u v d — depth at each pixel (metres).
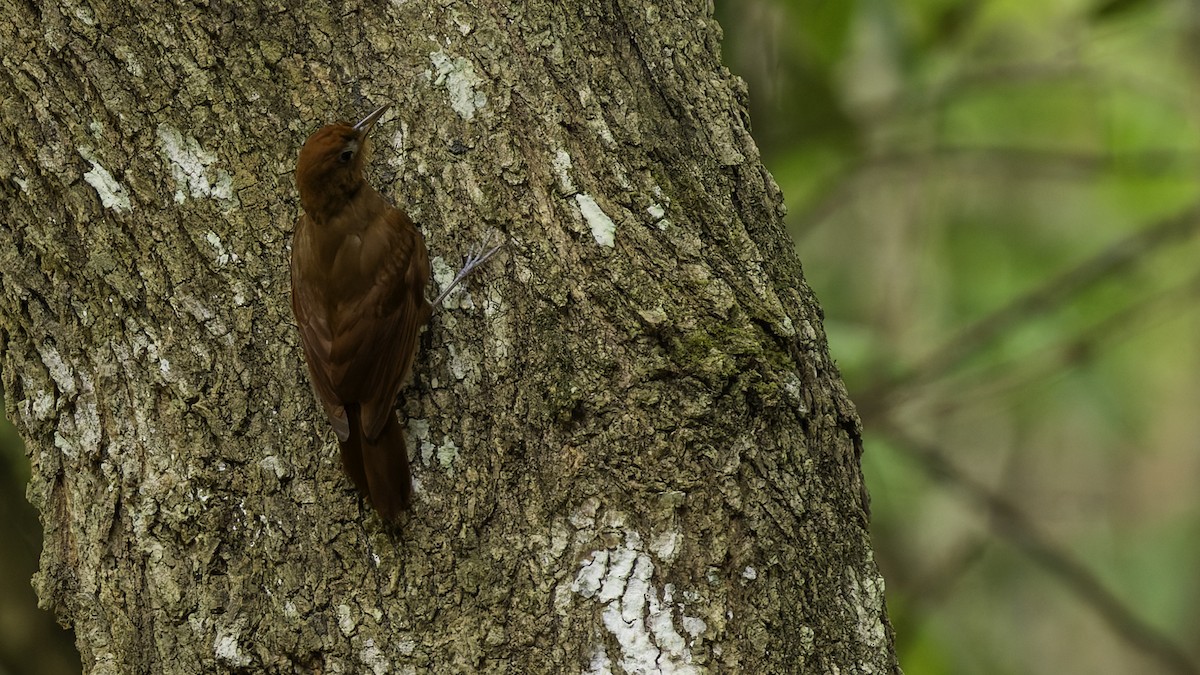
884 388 15.69
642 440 6.90
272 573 6.98
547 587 6.86
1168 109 17.77
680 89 7.71
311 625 6.89
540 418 7.01
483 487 7.00
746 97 8.17
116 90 7.32
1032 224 18.94
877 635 7.27
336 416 6.97
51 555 7.29
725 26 14.59
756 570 6.89
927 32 16.11
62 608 7.28
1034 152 16.92
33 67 7.33
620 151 7.35
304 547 7.00
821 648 7.03
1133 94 17.98
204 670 6.89
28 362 7.40
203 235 7.29
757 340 7.09
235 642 6.89
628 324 7.02
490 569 6.89
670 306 7.04
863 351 14.18
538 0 7.54
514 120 7.37
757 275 7.34
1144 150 17.58
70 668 12.95
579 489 6.91
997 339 16.02
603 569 6.84
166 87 7.36
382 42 7.52
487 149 7.36
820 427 7.41
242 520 7.05
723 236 7.36
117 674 7.00
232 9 7.46
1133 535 21.59
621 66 7.59
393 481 6.91
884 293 18.73
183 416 7.12
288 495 7.07
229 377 7.18
